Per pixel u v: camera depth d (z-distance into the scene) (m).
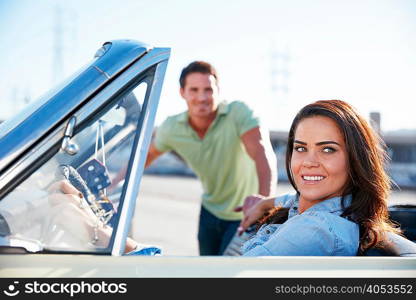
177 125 4.35
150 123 1.93
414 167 22.64
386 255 2.05
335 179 2.05
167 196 15.60
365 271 1.69
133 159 1.88
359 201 2.07
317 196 2.06
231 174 4.30
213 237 4.51
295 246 1.96
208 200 4.45
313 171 2.06
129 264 1.62
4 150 1.74
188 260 1.64
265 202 3.04
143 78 1.96
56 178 1.80
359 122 2.08
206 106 4.10
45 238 1.76
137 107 1.94
